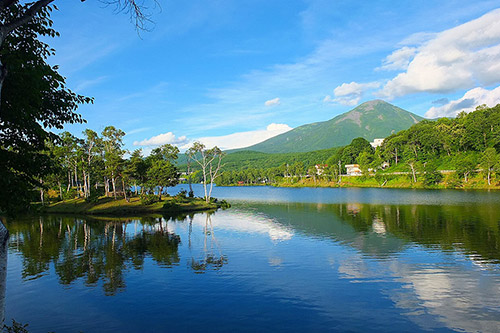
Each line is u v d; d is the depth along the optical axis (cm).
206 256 2716
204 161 8581
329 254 2730
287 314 1591
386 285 1964
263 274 2208
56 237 3659
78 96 1325
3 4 787
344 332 1410
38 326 1489
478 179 11550
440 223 4184
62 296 1841
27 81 1033
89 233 3925
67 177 8869
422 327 1445
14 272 2297
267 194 12612
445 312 1588
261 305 1697
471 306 1647
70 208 6550
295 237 3522
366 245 3041
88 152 8088
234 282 2052
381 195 9806
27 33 1177
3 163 1199
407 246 2948
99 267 2403
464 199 7469
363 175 16912
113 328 1463
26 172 1264
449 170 13388
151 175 7344
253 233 3831
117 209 6262
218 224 4650
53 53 1266
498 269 2228
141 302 1745
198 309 1656
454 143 14700
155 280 2100
